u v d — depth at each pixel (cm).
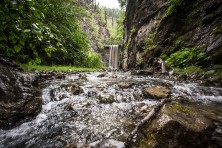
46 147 269
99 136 300
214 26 930
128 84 620
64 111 416
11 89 372
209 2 1013
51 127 336
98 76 972
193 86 623
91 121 362
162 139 225
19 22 273
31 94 400
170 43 1260
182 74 823
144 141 238
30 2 267
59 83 652
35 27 286
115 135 302
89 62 2062
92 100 484
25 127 335
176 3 1229
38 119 370
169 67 1048
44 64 1286
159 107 292
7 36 290
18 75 423
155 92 514
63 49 350
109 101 480
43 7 422
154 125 245
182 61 969
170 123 231
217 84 626
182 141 225
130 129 323
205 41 933
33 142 284
